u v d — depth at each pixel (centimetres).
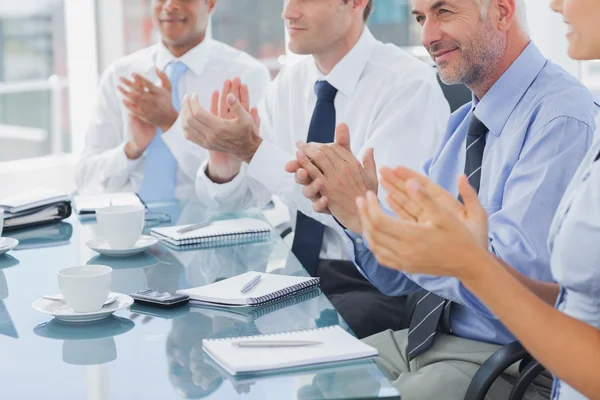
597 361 120
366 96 291
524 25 210
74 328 161
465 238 117
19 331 159
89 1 662
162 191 329
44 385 133
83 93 676
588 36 135
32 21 840
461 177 126
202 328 160
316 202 209
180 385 132
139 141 325
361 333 256
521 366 190
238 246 226
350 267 280
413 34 654
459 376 196
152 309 173
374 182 210
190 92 357
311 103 306
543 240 189
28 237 238
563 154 193
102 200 278
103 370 139
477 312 204
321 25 283
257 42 791
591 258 131
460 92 305
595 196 131
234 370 135
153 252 221
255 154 270
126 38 675
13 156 740
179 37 349
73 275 169
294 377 134
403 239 118
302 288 185
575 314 138
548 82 206
